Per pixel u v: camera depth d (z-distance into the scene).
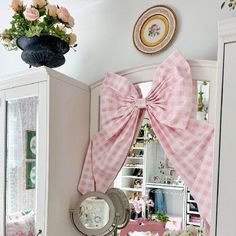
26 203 1.32
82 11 1.73
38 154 1.27
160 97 1.32
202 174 1.19
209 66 1.25
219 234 0.93
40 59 1.35
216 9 1.35
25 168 1.34
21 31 1.33
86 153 1.51
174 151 1.28
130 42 1.57
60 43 1.36
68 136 1.38
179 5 1.45
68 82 1.38
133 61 1.55
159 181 1.37
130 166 1.43
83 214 1.42
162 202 1.37
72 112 1.41
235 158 0.92
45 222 1.23
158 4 1.50
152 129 1.38
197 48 1.39
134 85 1.42
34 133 1.31
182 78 1.25
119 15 1.61
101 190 1.45
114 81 1.45
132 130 1.40
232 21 0.94
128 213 1.44
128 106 1.40
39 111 1.28
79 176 1.47
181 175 1.25
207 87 1.25
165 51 1.46
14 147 1.39
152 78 1.39
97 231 1.39
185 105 1.24
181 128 1.24
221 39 0.96
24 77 1.33
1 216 1.40
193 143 1.24
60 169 1.32
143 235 1.40
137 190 1.42
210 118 1.23
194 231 1.28
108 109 1.45
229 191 0.92
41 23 1.29
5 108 1.43
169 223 1.35
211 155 1.19
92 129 1.53
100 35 1.67
